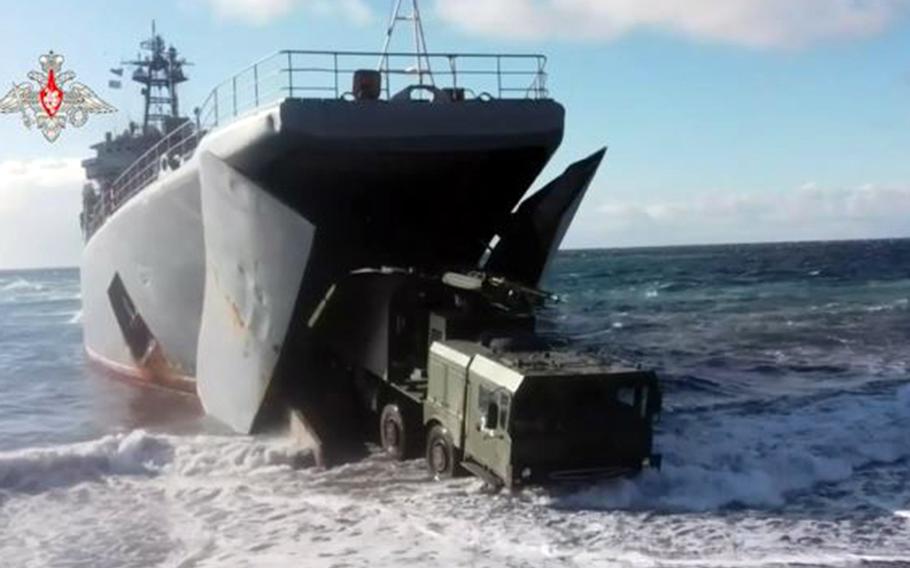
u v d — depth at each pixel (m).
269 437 16.23
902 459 14.71
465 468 13.11
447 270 15.92
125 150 28.55
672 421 17.70
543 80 16.45
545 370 12.28
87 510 12.28
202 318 17.61
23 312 56.75
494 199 17.73
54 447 15.34
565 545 10.49
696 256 141.38
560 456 12.10
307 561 10.18
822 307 44.75
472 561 10.04
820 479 13.45
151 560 10.36
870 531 11.03
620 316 43.28
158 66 30.08
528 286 16.22
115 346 24.22
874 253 122.44
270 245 14.91
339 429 16.00
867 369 24.64
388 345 14.80
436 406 13.73
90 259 25.50
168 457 14.81
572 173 17.20
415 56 15.78
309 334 16.22
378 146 14.94
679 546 10.45
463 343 13.94
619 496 12.11
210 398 17.61
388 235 17.78
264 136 14.55
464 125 15.44
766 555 10.16
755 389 21.72
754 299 51.66
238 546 10.75
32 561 10.38
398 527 11.24
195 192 17.64
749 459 14.23
